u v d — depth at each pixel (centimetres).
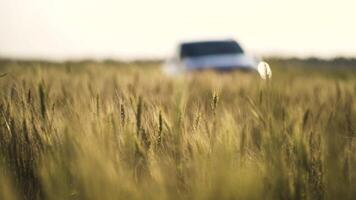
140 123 430
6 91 530
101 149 368
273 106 480
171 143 413
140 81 848
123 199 326
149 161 381
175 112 447
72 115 456
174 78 917
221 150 369
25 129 436
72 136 377
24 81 569
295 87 720
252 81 798
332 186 367
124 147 397
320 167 395
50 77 784
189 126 443
